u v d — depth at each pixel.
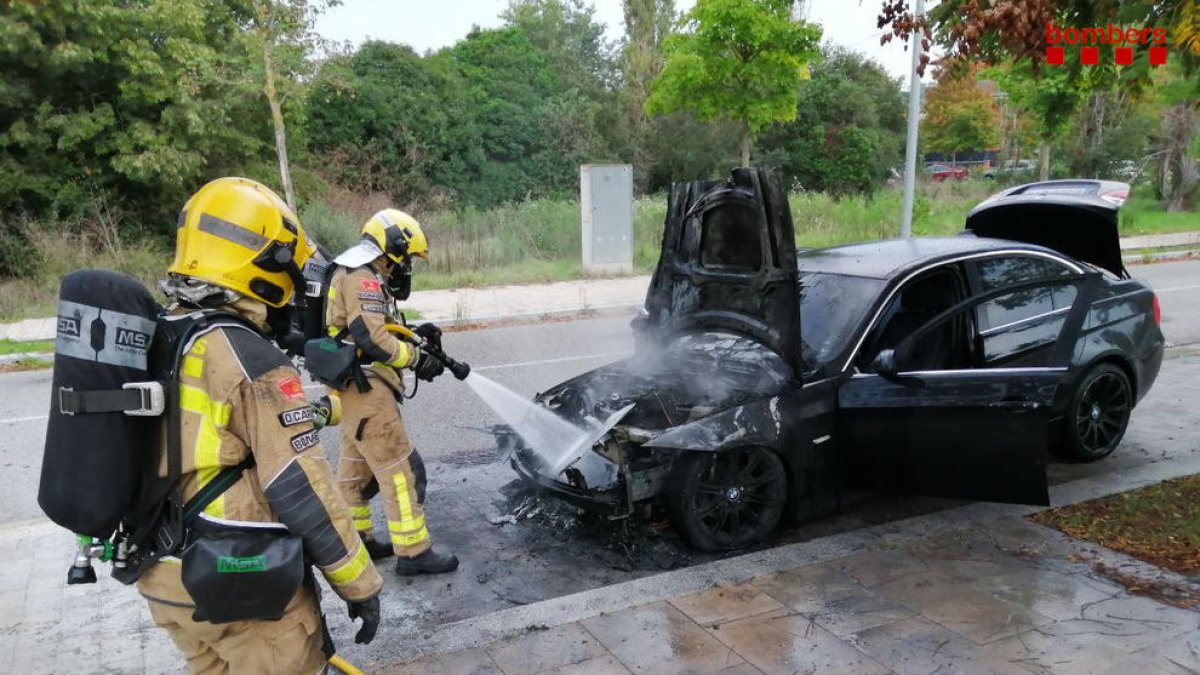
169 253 17.03
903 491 4.52
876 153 36.16
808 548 4.29
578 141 30.52
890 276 4.93
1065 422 5.42
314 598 2.30
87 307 1.95
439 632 3.52
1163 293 13.38
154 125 17.03
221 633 2.19
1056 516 4.59
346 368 3.19
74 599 4.04
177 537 2.09
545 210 19.03
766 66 15.17
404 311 12.66
